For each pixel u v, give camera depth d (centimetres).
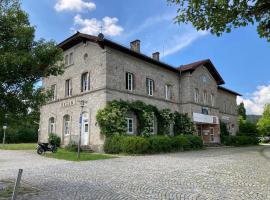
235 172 1182
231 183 942
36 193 819
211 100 3547
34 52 853
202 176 1083
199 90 3278
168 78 3027
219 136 3588
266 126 6038
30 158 1816
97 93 2352
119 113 2277
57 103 2795
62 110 2716
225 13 675
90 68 2478
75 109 2564
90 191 838
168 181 983
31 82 853
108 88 2306
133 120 2516
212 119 3450
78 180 1014
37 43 885
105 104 2266
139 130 2509
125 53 2527
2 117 842
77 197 768
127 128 2408
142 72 2688
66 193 816
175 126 2964
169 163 1508
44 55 864
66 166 1406
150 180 1003
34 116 898
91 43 2506
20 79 833
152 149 2177
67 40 2691
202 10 709
